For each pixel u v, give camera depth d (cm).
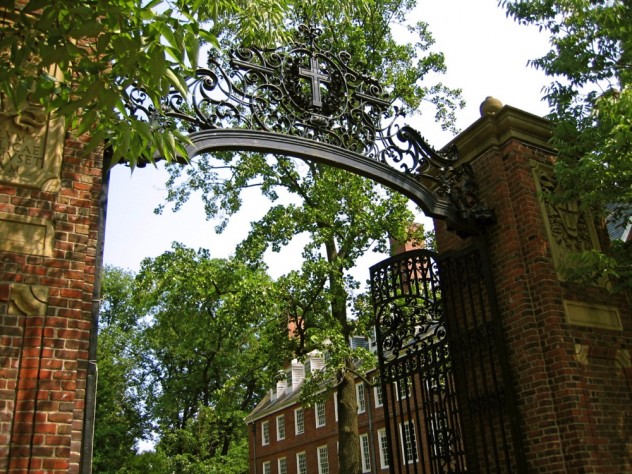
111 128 417
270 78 770
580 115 788
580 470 681
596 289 816
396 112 849
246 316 1484
